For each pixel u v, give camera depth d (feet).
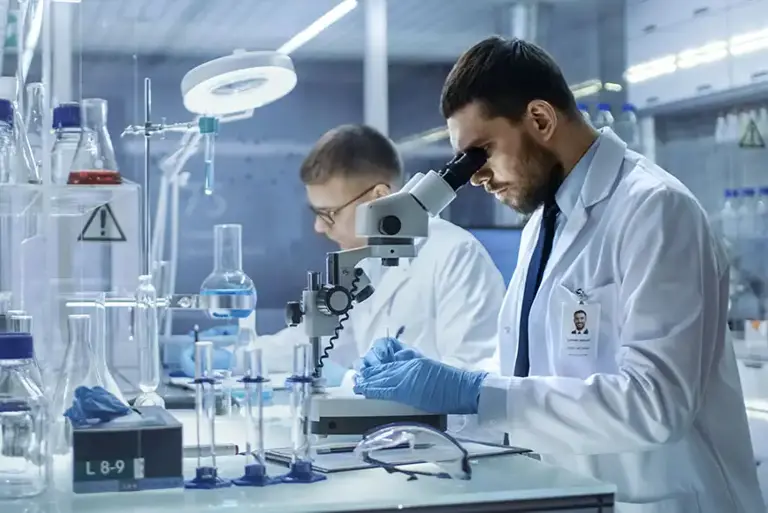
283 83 8.02
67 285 6.17
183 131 8.15
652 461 5.80
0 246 6.06
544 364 6.07
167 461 4.15
